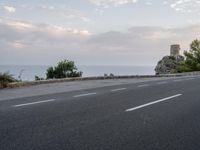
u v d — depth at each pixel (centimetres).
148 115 888
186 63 5944
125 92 1488
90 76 2556
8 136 636
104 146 573
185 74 4044
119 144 588
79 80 2398
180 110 983
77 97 1268
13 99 1192
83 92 1475
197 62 5900
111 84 2027
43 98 1226
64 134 657
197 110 988
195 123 791
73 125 743
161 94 1418
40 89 1631
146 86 1858
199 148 572
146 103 1120
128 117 852
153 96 1336
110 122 783
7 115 853
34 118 816
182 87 1806
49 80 2081
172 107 1041
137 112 934
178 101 1192
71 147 564
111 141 608
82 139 620
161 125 760
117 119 822
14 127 714
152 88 1722
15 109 953
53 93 1423
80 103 1095
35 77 2269
